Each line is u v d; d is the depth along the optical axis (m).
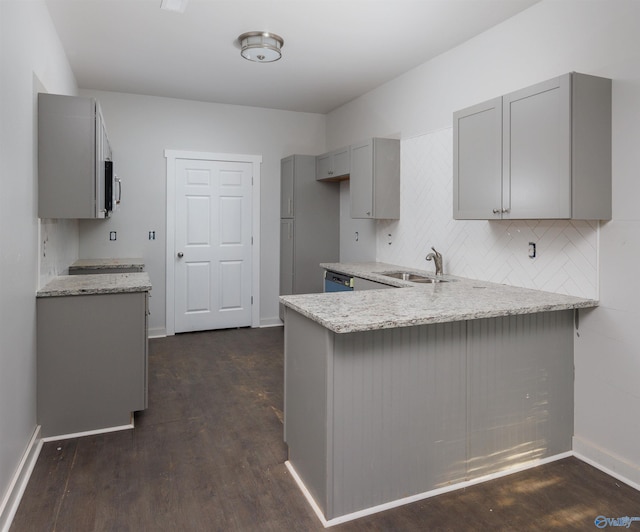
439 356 2.19
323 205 5.44
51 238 3.10
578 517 2.03
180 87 4.70
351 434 2.00
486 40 3.23
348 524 1.98
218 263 5.45
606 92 2.33
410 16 3.04
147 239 5.10
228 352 4.54
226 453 2.57
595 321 2.46
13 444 2.11
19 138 2.24
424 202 3.92
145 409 3.03
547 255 2.75
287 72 4.20
